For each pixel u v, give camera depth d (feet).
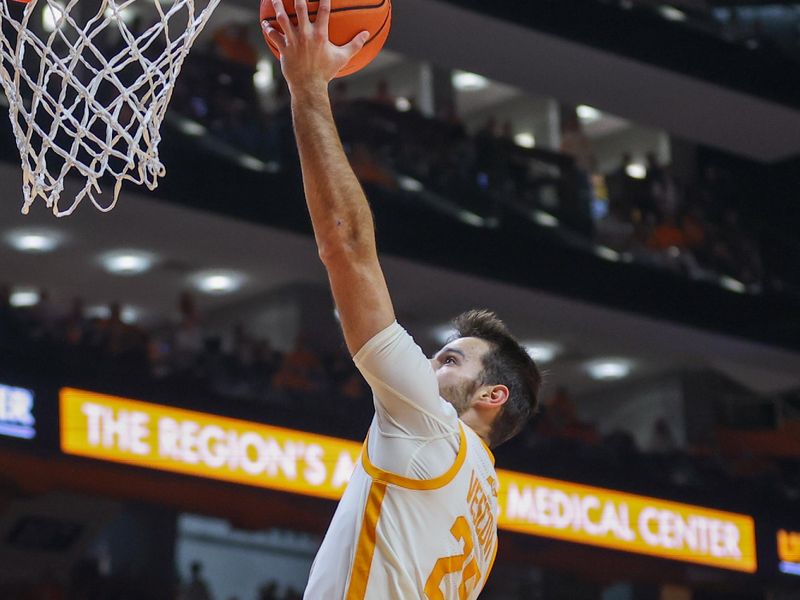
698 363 60.08
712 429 57.26
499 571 50.16
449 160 50.14
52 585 40.24
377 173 48.16
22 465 36.14
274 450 40.04
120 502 43.01
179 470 38.09
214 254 49.57
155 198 43.73
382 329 9.31
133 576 42.55
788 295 56.54
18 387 35.96
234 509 39.99
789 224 60.44
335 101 47.93
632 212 53.88
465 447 9.78
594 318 53.72
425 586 9.52
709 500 48.60
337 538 9.60
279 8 9.53
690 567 47.50
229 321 54.44
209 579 46.50
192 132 44.47
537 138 58.75
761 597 51.42
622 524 46.21
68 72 11.83
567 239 51.96
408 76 57.77
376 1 10.14
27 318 39.99
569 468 45.73
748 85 50.62
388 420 9.59
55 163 35.35
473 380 10.68
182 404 38.58
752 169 60.64
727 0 51.08
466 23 44.96
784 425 59.93
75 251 49.52
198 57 44.88
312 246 48.37
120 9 12.28
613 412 62.90
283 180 46.34
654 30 48.47
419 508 9.53
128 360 40.16
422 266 49.11
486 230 50.21
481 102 59.98
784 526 50.03
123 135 11.92
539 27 45.83
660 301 53.67
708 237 55.57
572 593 50.26
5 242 48.70
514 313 53.72
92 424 36.83
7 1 12.01
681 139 60.23
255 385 42.39
